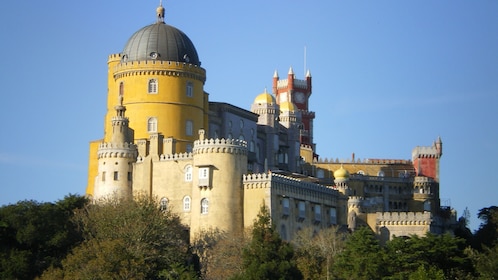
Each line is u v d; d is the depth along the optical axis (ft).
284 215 620.08
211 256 586.86
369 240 562.25
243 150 622.13
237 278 530.68
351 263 548.72
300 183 639.76
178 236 599.98
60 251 579.89
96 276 532.32
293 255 552.82
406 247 570.87
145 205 594.24
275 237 547.49
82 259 545.03
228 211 610.65
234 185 615.16
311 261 556.10
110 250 541.34
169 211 613.11
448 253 568.00
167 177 635.66
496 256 553.23
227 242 583.17
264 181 611.88
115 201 606.96
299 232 615.16
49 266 562.66
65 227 581.94
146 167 640.58
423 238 575.79
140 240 570.05
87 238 581.94
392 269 551.18
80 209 602.44
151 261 558.15
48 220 579.89
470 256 565.94
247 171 645.92
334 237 592.19
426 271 537.24
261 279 524.52
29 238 571.69
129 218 581.53
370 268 542.57
